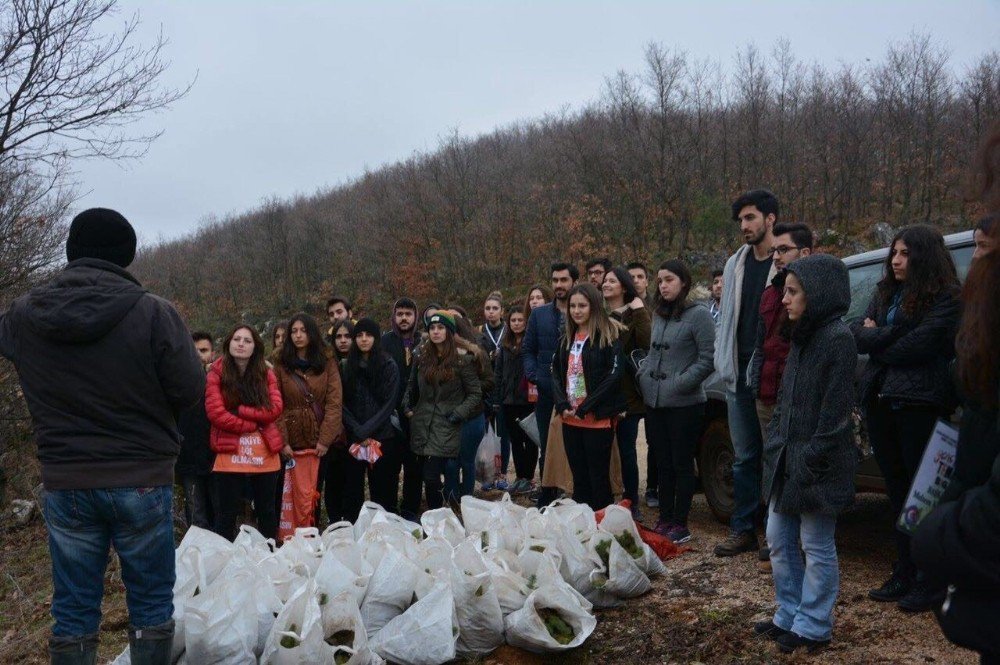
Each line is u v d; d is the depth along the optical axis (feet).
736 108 100.42
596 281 22.50
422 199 110.93
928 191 84.58
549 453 20.35
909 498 6.23
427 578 12.72
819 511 11.27
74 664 9.76
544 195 104.17
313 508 19.62
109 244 10.25
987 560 4.76
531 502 22.84
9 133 29.76
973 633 4.89
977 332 5.16
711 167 96.27
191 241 156.35
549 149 113.60
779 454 11.76
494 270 101.50
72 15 29.37
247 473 18.11
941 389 12.18
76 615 9.89
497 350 24.89
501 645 12.73
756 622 12.80
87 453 9.72
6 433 32.17
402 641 12.01
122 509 9.79
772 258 15.52
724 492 18.69
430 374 20.62
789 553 12.20
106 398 9.78
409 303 22.91
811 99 97.81
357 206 134.00
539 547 14.26
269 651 11.34
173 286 135.64
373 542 13.55
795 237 14.47
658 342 17.34
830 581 11.61
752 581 14.64
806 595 11.75
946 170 84.12
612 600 14.30
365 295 114.21
